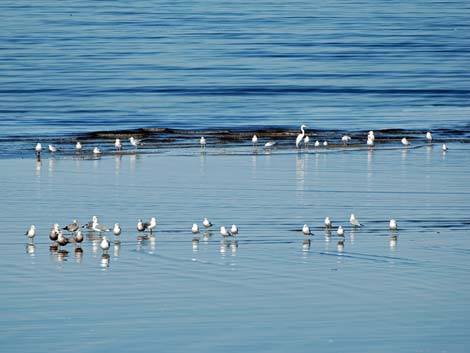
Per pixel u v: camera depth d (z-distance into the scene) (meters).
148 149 60.16
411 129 69.00
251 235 37.84
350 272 32.72
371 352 25.88
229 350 25.97
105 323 27.75
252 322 27.94
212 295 30.23
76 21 158.50
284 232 38.38
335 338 26.78
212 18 164.88
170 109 78.69
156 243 36.53
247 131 67.81
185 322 27.89
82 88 89.94
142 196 45.03
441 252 35.34
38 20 160.25
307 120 73.25
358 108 80.06
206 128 69.12
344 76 100.06
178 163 54.75
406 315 28.53
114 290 30.62
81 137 64.88
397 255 34.91
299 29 148.75
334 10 186.38
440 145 62.41
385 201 44.25
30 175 50.38
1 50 120.00
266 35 139.62
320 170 52.62
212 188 47.12
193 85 92.69
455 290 30.83
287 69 105.38
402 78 98.69
